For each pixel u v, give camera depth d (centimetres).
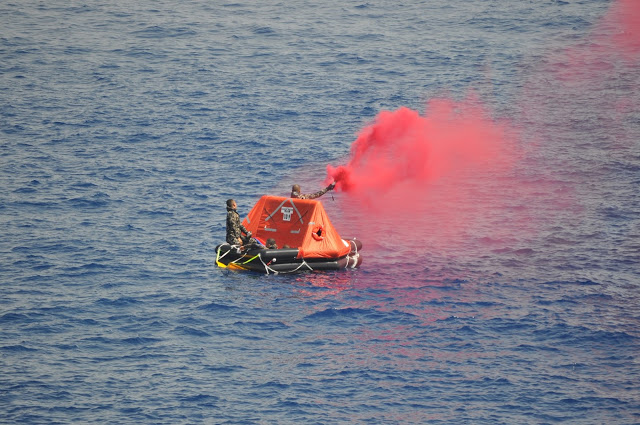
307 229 9731
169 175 13438
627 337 8000
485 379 7262
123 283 9231
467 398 6975
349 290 9162
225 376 7294
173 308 8612
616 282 9362
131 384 7119
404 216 12000
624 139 15638
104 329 8112
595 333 8081
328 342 7944
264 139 15562
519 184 13338
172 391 7031
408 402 6925
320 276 9556
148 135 15612
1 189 12488
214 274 9556
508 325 8288
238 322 8319
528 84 19950
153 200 12225
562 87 19650
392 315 8519
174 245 10462
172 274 9531
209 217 11575
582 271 9712
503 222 11606
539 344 7888
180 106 17600
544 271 9731
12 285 9088
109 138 15375
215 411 6756
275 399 6950
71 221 11275
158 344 7838
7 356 7506
